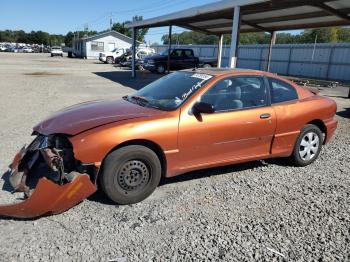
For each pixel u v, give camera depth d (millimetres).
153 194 4176
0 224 3367
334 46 29797
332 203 4152
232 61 11930
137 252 3045
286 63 34812
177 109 4113
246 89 4707
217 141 4348
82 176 3518
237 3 11547
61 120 3977
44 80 18312
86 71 26828
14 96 11922
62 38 139750
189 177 4754
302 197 4289
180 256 3014
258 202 4094
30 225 3379
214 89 4414
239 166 5293
